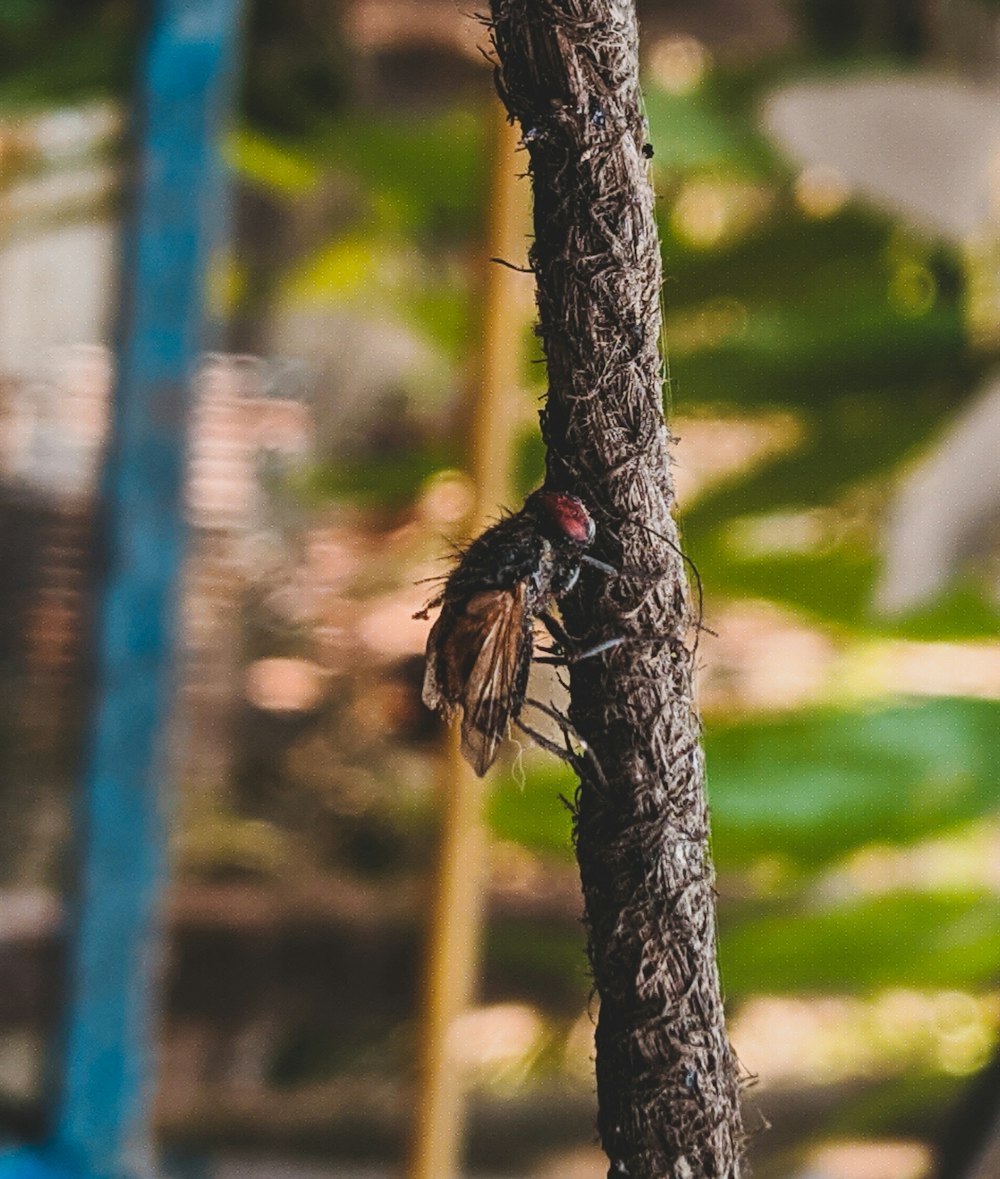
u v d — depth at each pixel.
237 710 0.84
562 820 0.35
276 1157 0.47
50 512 0.83
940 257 0.50
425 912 0.32
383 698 0.86
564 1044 0.52
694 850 0.19
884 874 0.43
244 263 0.77
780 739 0.38
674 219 0.52
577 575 0.19
